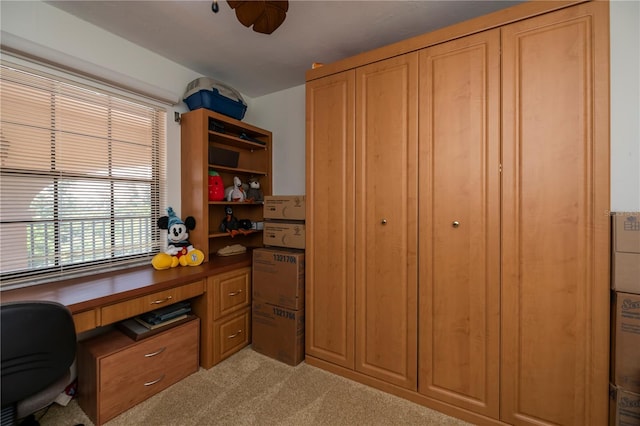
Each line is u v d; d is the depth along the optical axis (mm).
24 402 1097
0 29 1515
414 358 1721
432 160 1653
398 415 1615
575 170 1341
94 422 1526
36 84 1640
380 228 1830
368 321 1878
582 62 1317
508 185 1466
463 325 1587
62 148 1749
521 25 1428
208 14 1783
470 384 1570
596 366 1317
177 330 1896
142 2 1667
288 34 1998
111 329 1896
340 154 1975
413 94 1705
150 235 2240
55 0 1636
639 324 1223
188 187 2369
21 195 1609
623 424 1248
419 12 1751
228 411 1633
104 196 1966
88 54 1852
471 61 1542
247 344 2395
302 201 2168
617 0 1588
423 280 1691
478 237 1542
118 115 2021
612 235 1282
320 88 2053
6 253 1565
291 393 1795
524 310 1448
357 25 1888
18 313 971
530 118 1417
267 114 3137
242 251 2742
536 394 1430
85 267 1891
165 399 1727
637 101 1560
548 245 1396
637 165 1563
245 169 2885
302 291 2146
